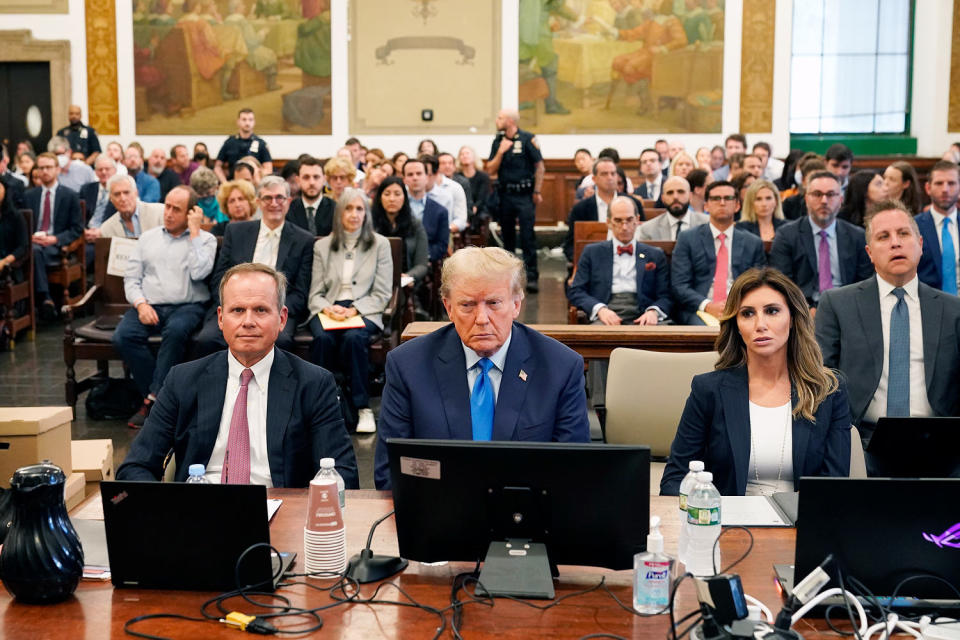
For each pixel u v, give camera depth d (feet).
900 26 49.90
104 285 21.72
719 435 10.26
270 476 10.22
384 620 6.90
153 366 20.66
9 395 22.72
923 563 6.97
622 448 7.18
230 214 23.77
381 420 9.80
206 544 7.34
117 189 26.55
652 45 47.62
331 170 28.14
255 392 10.39
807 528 6.99
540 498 7.31
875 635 6.77
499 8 47.62
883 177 24.50
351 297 20.58
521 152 36.96
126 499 7.34
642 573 7.02
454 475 7.34
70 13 47.93
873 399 13.01
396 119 48.44
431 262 29.55
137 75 48.19
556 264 43.70
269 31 47.93
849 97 50.47
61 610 7.10
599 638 6.61
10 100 49.21
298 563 7.89
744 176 27.32
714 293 21.15
